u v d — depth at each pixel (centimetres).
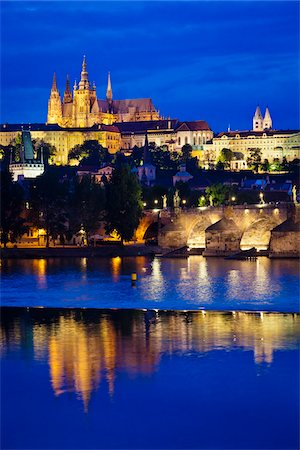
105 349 15962
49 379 14025
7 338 17038
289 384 13638
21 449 11462
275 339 16712
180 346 16162
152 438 11712
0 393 13362
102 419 12338
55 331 17750
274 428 12012
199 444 11562
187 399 13075
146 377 14062
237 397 13088
